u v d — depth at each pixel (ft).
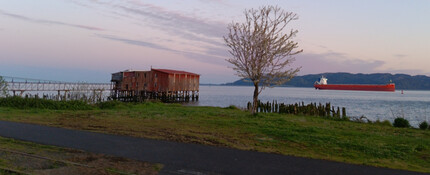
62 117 51.19
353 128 47.06
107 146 27.71
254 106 60.49
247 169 21.30
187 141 31.19
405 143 34.09
